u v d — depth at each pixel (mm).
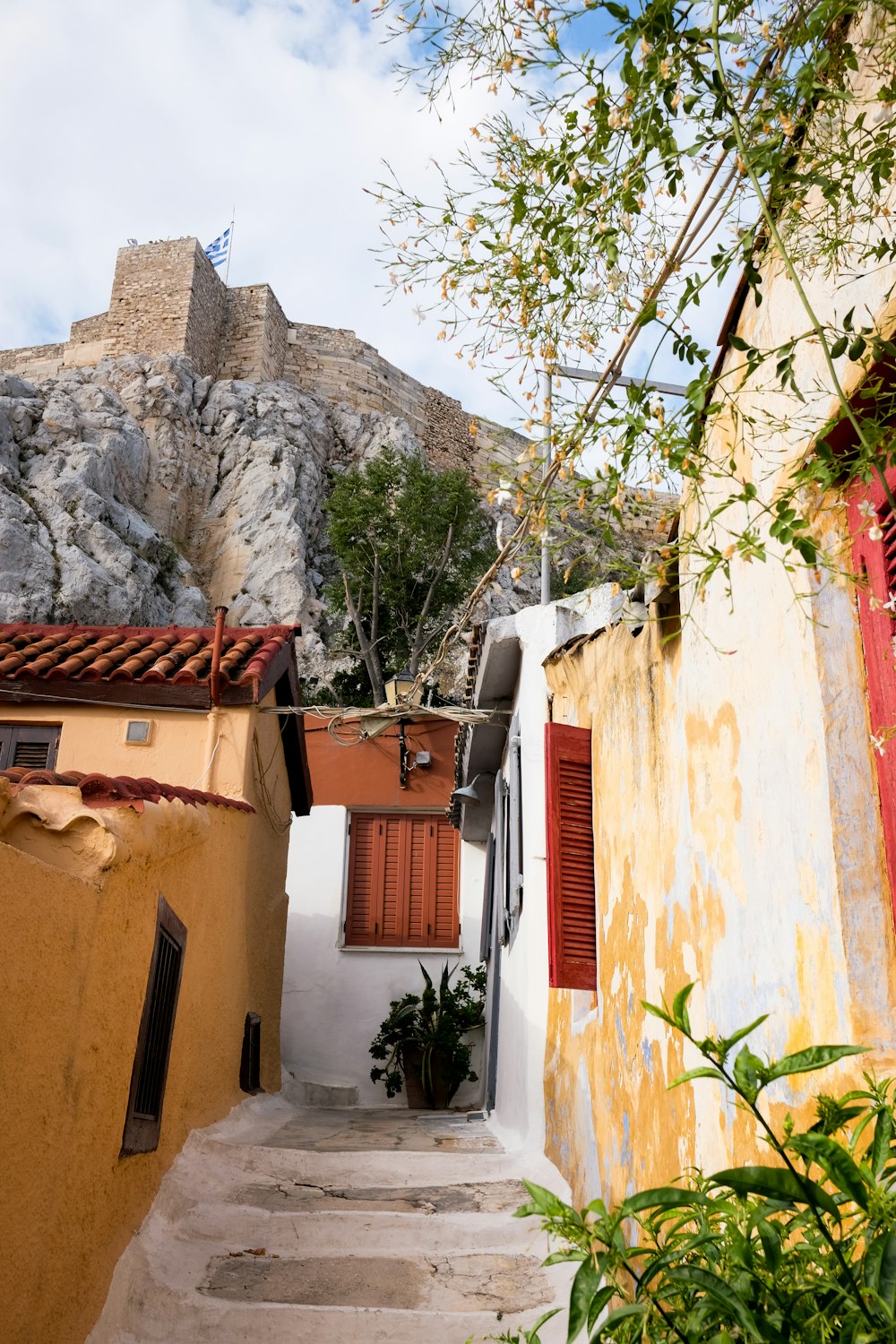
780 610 2996
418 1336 4691
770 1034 2953
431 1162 7055
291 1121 9508
